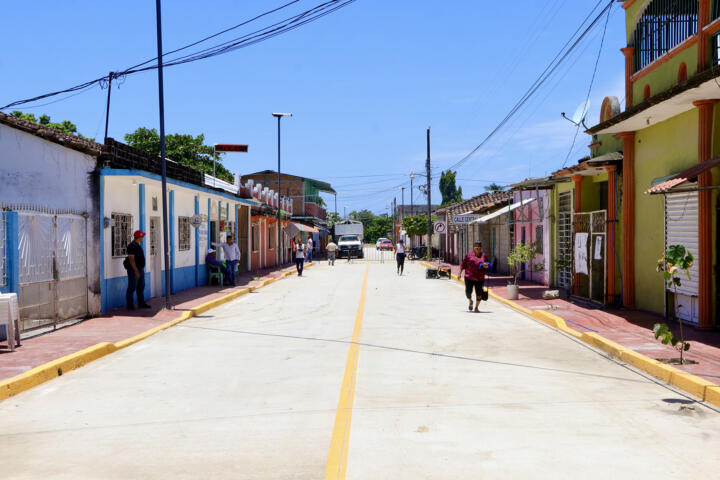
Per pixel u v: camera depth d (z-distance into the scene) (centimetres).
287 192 6166
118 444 543
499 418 616
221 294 2003
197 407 670
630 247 1448
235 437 560
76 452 523
